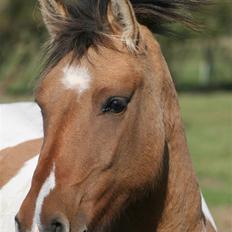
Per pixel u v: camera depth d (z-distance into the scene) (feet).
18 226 19.45
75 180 19.84
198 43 163.02
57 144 19.88
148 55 22.18
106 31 21.45
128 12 21.49
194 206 23.16
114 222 21.68
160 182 22.20
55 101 20.35
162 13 23.27
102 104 20.38
